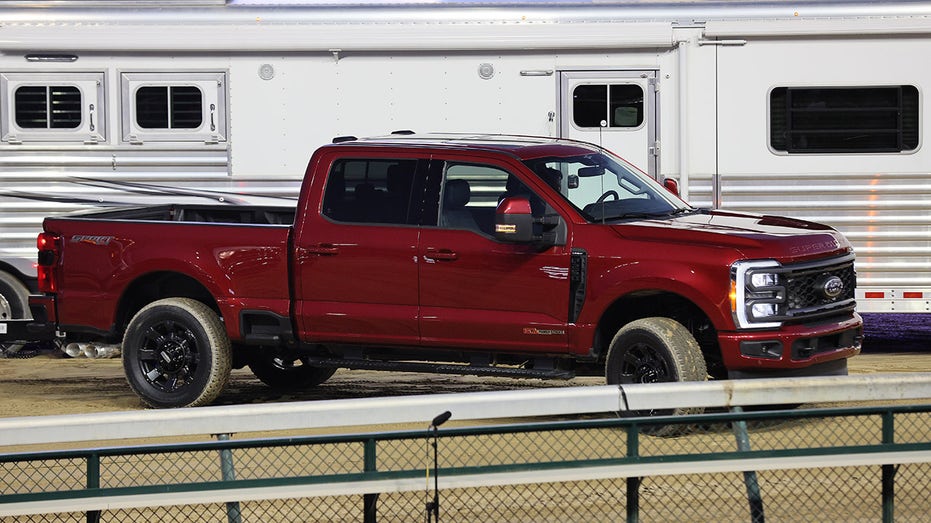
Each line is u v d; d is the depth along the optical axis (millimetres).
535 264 9172
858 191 12461
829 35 12359
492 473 6141
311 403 6219
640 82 12602
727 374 9094
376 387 11422
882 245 12453
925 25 12250
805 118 12477
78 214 10969
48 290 10547
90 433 6098
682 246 8859
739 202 12570
